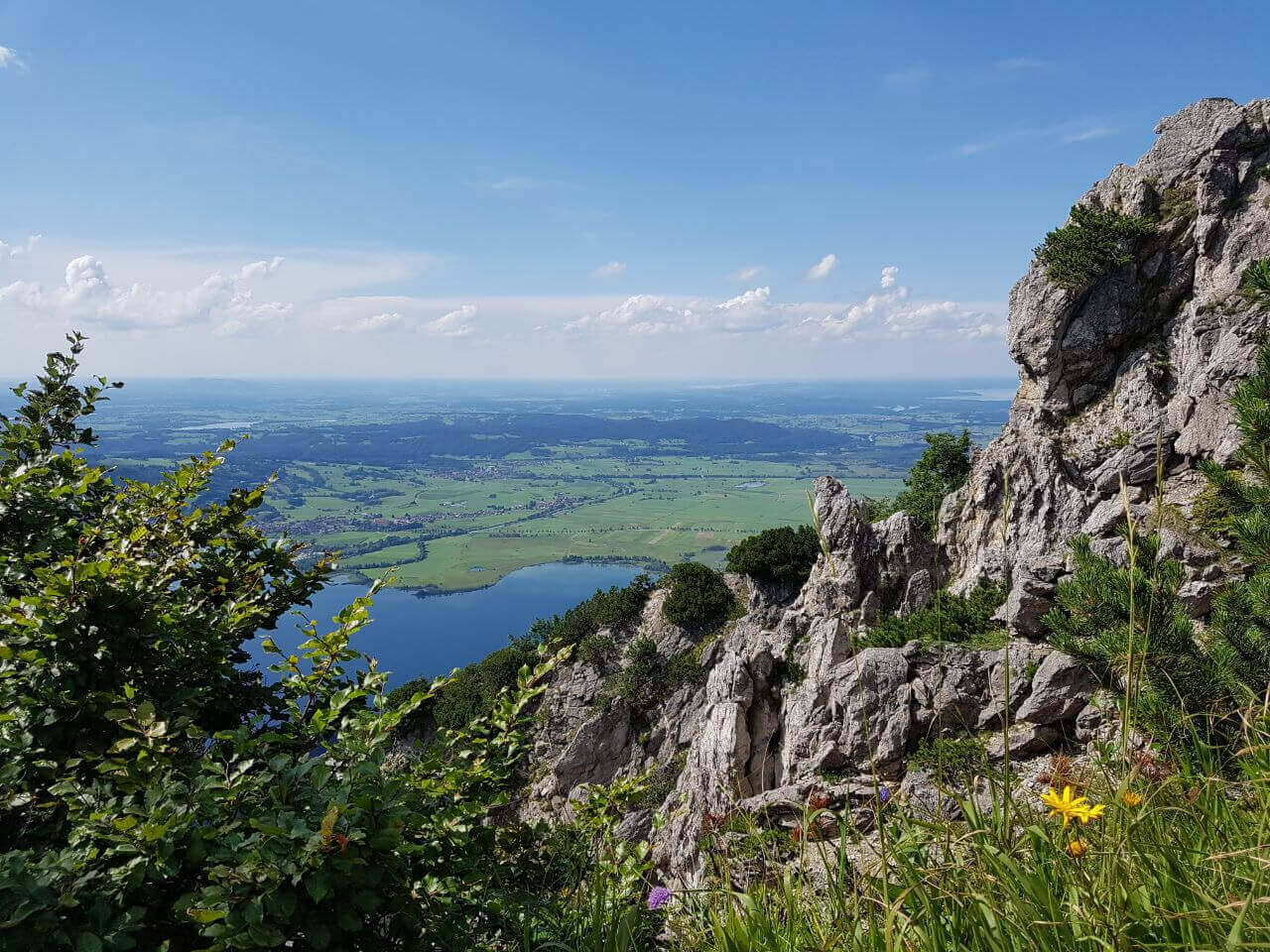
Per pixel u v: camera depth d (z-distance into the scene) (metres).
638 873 5.25
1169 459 21.69
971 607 19.23
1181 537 17.41
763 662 21.86
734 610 36.44
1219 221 25.97
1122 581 7.98
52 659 5.05
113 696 4.83
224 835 3.86
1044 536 22.91
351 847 3.64
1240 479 8.36
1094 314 27.20
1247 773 3.14
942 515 27.58
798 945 3.12
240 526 8.88
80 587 5.31
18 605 5.24
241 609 7.23
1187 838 3.01
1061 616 8.83
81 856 3.74
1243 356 21.39
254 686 7.06
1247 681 6.30
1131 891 2.62
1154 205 28.20
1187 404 22.39
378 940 3.96
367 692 6.33
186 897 3.51
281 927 3.56
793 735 18.47
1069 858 2.94
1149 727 5.19
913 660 17.61
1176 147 28.58
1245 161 26.47
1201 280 25.92
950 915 2.92
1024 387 30.97
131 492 8.44
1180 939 2.51
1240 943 2.13
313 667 6.42
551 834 6.23
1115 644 7.22
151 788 3.94
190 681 6.08
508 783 7.00
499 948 4.77
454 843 5.06
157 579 6.93
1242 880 2.60
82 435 9.53
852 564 26.12
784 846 4.11
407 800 4.14
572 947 4.22
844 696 17.42
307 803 4.04
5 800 4.48
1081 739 11.73
